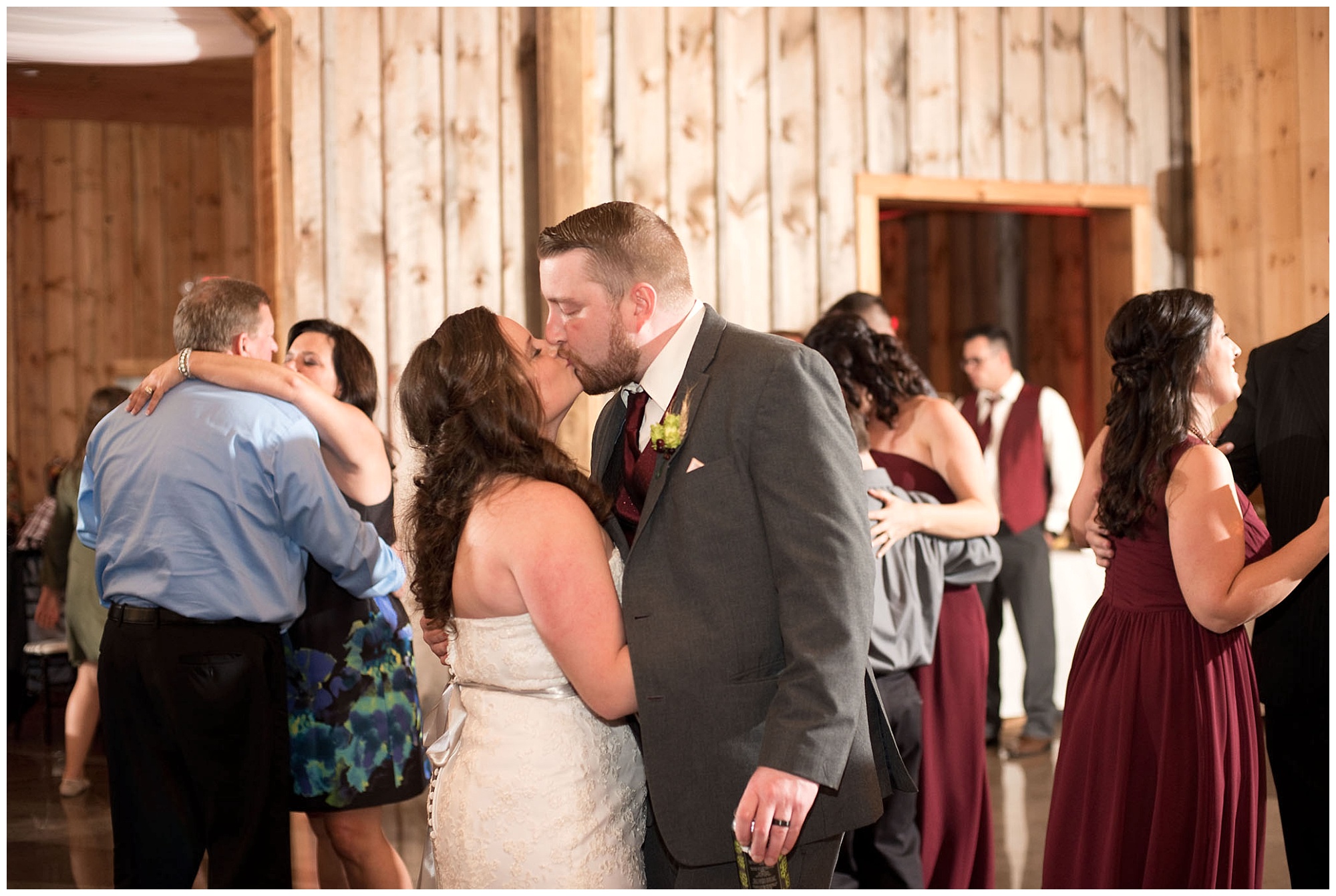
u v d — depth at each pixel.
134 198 8.57
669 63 5.53
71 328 8.43
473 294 5.32
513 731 1.85
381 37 5.23
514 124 5.38
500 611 1.85
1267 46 5.66
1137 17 6.12
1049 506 5.21
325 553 2.59
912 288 8.47
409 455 3.98
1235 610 2.16
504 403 1.86
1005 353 5.23
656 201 5.51
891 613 2.76
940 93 5.87
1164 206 6.16
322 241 5.15
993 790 4.37
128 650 2.47
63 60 5.63
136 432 2.56
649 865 2.01
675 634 1.78
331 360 3.23
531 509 1.81
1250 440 2.73
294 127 5.12
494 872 1.82
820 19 5.72
